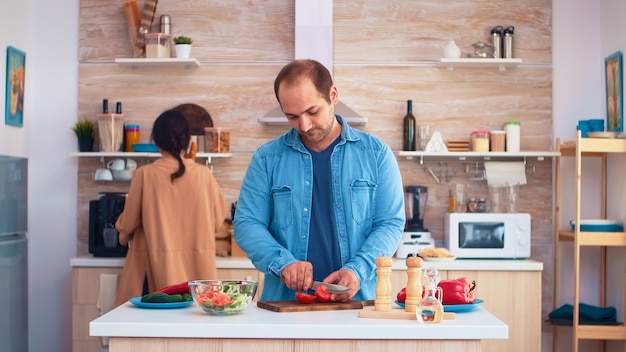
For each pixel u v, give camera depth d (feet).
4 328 13.46
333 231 9.16
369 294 9.08
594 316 15.92
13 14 16.48
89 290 15.76
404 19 17.47
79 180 17.49
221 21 17.52
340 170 9.21
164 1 17.53
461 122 17.42
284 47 17.47
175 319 7.67
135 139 17.15
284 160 9.29
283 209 9.24
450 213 16.34
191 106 17.47
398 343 7.39
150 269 14.10
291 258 8.70
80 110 17.52
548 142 17.40
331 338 7.38
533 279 15.52
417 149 17.30
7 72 16.08
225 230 16.37
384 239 8.87
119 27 17.54
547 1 17.43
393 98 17.42
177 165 13.99
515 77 17.46
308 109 8.52
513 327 15.51
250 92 17.48
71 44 17.54
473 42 17.46
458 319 7.73
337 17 17.46
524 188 17.35
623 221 15.98
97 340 15.75
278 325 7.37
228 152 17.06
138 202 13.93
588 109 17.38
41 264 17.48
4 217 13.55
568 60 17.42
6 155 14.75
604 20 17.08
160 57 16.93
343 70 17.43
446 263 15.56
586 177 17.26
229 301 7.86
